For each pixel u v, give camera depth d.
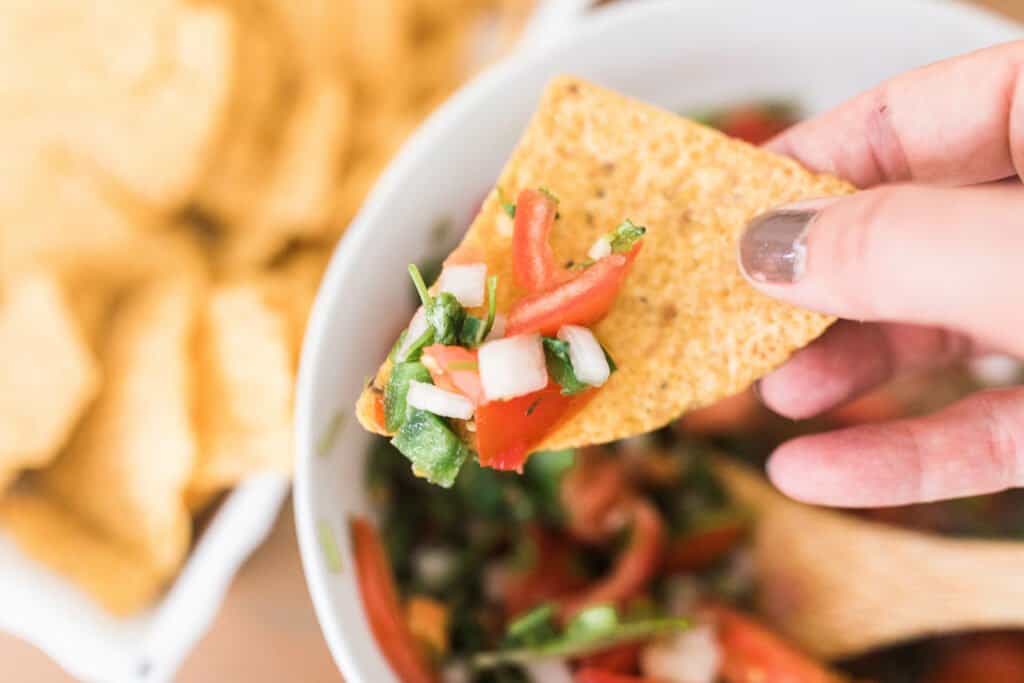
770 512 0.28
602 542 0.28
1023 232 0.18
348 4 0.31
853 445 0.24
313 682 0.29
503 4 0.32
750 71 0.25
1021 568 0.26
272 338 0.29
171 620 0.28
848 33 0.25
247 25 0.31
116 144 0.30
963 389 0.29
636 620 0.27
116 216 0.30
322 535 0.23
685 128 0.21
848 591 0.27
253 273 0.30
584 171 0.21
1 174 0.30
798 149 0.24
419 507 0.27
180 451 0.28
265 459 0.28
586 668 0.26
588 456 0.27
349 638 0.22
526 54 0.24
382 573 0.25
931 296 0.19
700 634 0.27
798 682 0.26
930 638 0.28
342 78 0.31
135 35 0.30
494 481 0.27
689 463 0.28
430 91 0.32
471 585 0.27
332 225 0.31
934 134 0.23
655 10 0.24
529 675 0.26
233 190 0.30
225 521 0.28
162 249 0.30
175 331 0.29
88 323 0.30
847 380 0.26
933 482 0.24
